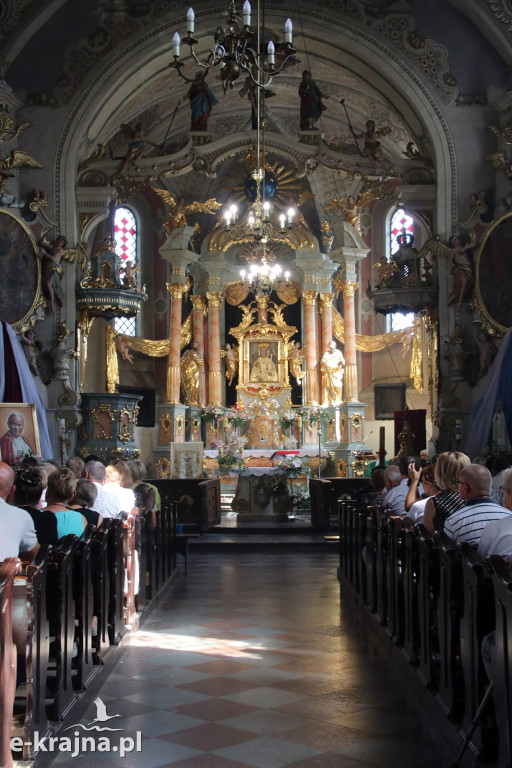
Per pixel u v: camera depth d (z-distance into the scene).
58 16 19.03
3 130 18.31
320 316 27.47
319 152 19.36
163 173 19.31
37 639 4.91
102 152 19.33
